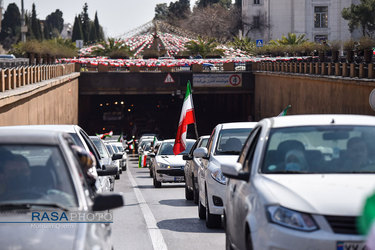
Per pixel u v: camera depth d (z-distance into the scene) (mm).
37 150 14727
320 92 104688
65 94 127938
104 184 27031
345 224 14516
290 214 14891
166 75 161750
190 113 50281
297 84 120625
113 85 160500
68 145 15391
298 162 17688
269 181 16641
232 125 35281
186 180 45656
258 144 18531
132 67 161125
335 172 17281
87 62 151875
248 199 16906
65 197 13875
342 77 91562
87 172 19906
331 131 18641
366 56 90188
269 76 146750
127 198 47344
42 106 94438
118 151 97750
